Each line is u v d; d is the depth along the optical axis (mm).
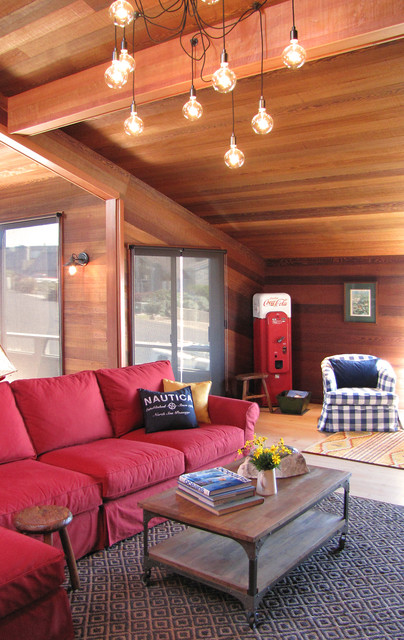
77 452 3312
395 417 5453
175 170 5363
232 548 2719
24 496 2666
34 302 6473
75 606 2504
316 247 6637
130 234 5633
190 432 3840
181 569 2543
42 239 6301
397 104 3811
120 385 3938
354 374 5977
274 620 2398
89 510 2979
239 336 6969
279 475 2986
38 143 4691
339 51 2971
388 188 4965
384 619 2402
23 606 2049
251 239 6766
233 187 5512
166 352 6051
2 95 4496
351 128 4172
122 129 4742
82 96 4020
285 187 5301
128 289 5637
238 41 3174
